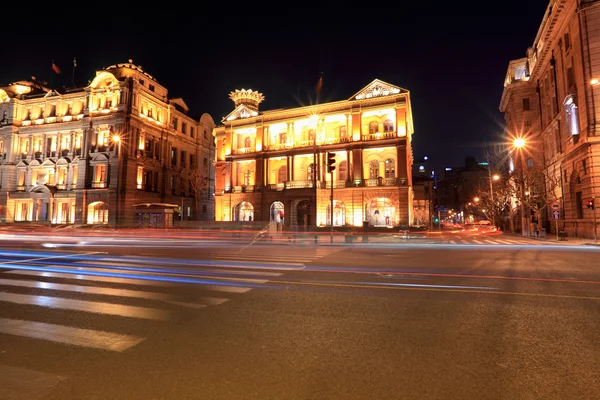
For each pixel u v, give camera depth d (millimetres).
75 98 53219
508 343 4840
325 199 43438
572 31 29078
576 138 28406
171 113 57719
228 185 49375
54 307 6703
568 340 4965
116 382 3701
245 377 3814
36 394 3445
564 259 15000
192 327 5543
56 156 52938
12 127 54500
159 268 11758
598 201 25953
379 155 42969
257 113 49219
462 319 5957
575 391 3516
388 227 38656
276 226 36375
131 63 52500
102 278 9797
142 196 50969
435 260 14477
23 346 4723
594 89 26266
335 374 3883
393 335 5164
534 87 43219
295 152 45906
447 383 3668
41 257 14961
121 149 48531
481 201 62844
